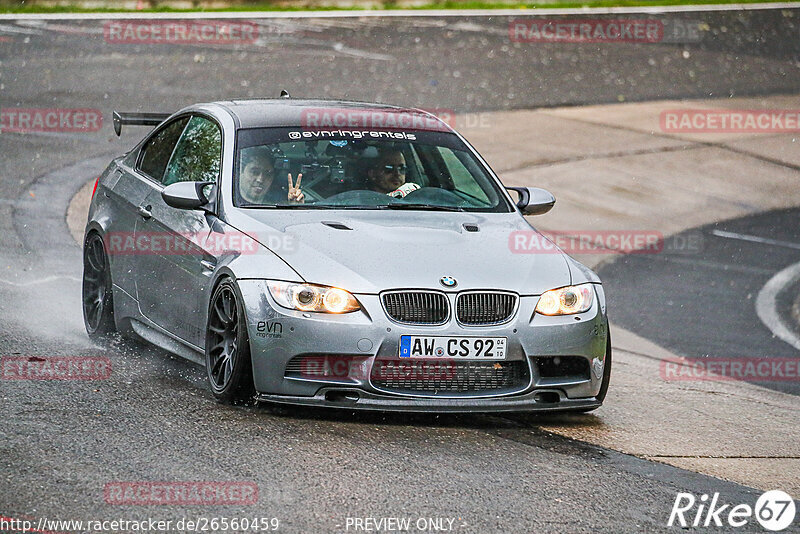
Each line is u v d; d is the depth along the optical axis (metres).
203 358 23.22
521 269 22.23
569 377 22.16
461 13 106.50
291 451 19.36
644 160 59.91
